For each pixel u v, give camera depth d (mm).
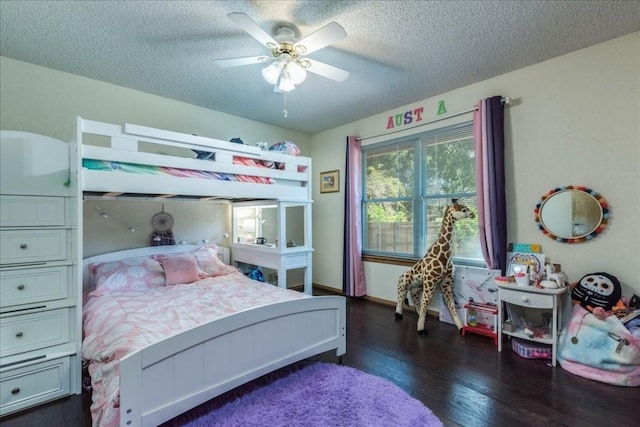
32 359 1864
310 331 2107
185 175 2607
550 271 2531
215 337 1612
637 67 2279
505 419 1717
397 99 3539
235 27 2189
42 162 2033
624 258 2344
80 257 2061
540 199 2729
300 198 3402
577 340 2219
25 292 1942
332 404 1795
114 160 2240
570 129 2574
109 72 2863
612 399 1890
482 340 2807
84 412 1812
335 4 1954
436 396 1933
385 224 4012
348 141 4148
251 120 4223
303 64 2217
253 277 3869
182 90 3262
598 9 1994
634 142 2301
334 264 4566
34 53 2525
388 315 3506
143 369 1358
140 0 1904
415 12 2025
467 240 3264
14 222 1938
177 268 3000
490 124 2887
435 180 3504
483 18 2088
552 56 2619
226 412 1713
